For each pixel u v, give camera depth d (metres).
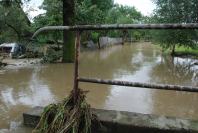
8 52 16.91
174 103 5.24
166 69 11.18
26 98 5.21
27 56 15.54
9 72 9.13
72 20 12.95
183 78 8.83
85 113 2.78
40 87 6.41
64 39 13.14
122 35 49.50
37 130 2.98
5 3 13.73
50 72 9.29
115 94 5.81
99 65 12.12
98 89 6.24
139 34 64.75
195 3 14.79
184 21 15.22
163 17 16.14
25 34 20.94
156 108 4.85
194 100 5.52
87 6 22.80
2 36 21.20
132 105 4.98
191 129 2.68
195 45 17.48
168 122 2.84
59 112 2.80
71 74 8.85
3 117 3.85
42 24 19.64
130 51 25.22
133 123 2.81
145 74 9.41
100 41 29.98
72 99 2.92
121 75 8.98
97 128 2.93
